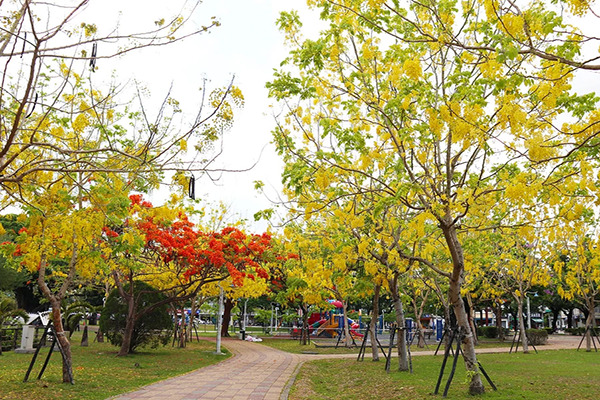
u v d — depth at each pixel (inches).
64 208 298.0
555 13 181.2
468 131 218.7
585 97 213.0
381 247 370.9
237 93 214.8
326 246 376.5
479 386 300.4
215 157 228.1
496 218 329.1
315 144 306.5
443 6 250.5
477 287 829.2
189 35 193.9
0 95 188.1
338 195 285.9
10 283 911.7
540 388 322.7
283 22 271.1
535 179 244.7
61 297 345.7
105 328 557.6
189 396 304.3
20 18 177.6
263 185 297.6
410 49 283.7
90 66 209.9
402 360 424.5
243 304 1301.7
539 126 210.5
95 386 329.7
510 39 174.9
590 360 531.2
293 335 1120.2
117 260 443.8
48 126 274.7
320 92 295.6
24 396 285.1
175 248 483.2
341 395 329.4
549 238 439.8
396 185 287.4
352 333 995.3
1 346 519.8
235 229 531.5
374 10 231.0
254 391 333.1
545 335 866.8
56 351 542.6
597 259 575.5
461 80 226.7
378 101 288.0
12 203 273.4
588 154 214.4
